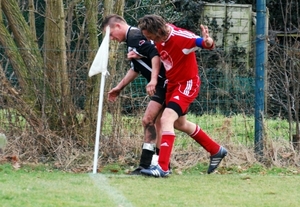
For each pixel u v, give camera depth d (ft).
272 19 113.60
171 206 35.17
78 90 55.88
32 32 61.52
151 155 48.88
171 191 40.55
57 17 56.90
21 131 54.29
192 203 36.40
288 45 60.18
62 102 55.16
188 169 52.44
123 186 41.78
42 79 55.83
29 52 56.49
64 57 56.08
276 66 56.70
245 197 39.04
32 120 54.44
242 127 56.49
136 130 55.88
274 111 57.52
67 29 65.41
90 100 55.67
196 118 58.18
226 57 60.54
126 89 57.26
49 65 55.83
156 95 48.78
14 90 54.85
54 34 56.95
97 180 44.27
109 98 50.85
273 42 57.26
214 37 106.93
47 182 42.42
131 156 54.90
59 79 55.67
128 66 57.11
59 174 47.26
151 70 48.62
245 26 106.11
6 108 54.70
